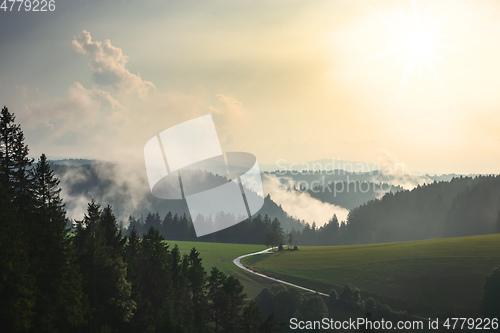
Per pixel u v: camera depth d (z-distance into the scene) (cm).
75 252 4681
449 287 11738
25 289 3541
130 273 5791
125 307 5072
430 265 13275
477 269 12369
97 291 4984
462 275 12181
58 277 4331
